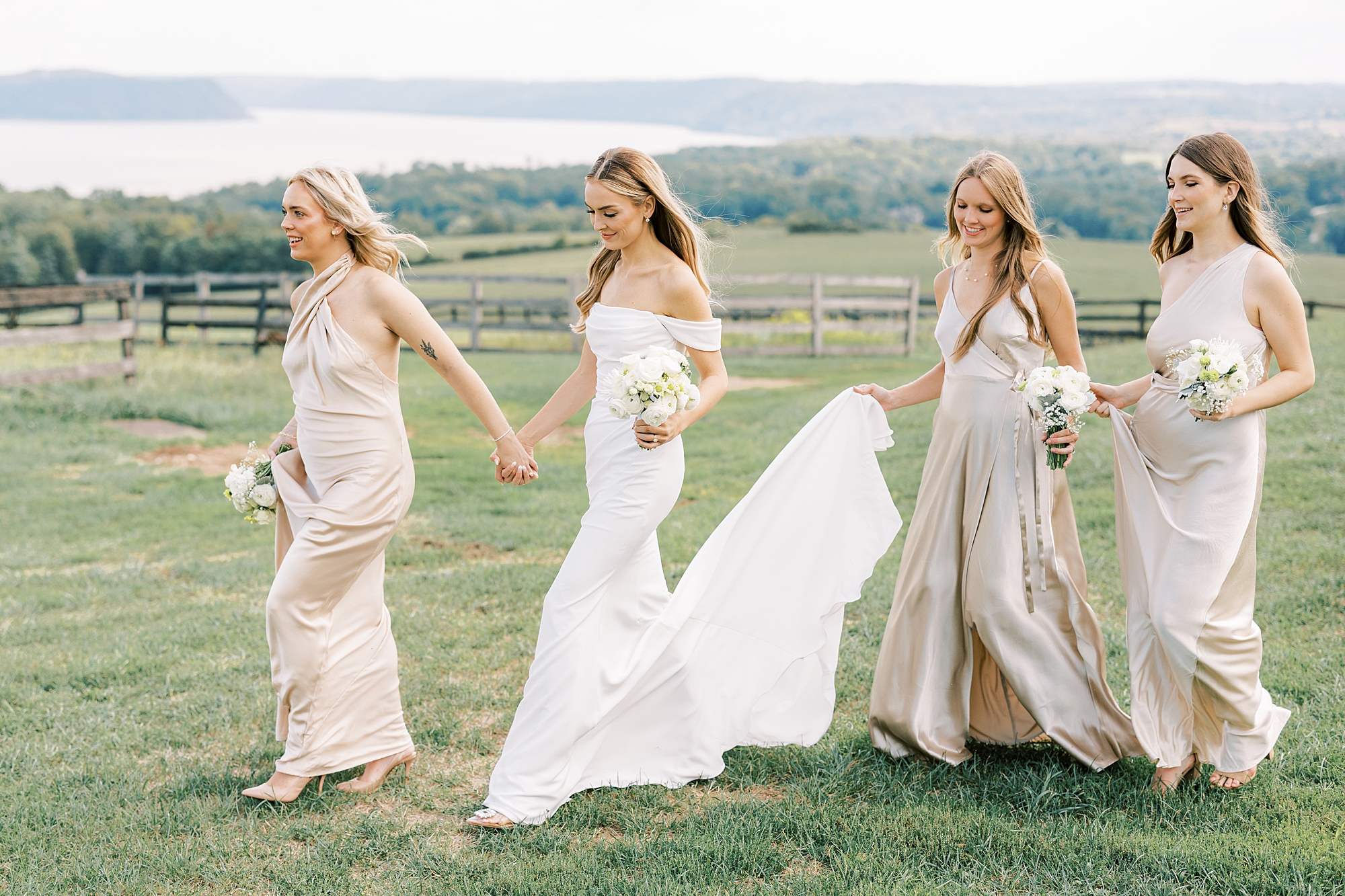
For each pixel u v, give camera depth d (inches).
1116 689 171.8
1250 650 133.0
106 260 3275.1
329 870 123.0
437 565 263.6
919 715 144.8
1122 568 143.3
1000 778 141.6
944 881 117.3
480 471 385.4
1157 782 137.5
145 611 232.4
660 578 154.3
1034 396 134.1
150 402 505.0
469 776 150.3
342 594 143.4
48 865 126.2
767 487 156.3
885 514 154.8
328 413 140.4
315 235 142.0
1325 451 329.1
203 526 315.0
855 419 156.2
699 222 150.5
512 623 214.2
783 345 808.9
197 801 141.3
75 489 362.3
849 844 124.4
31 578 259.6
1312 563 227.8
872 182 6466.5
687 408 144.1
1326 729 150.7
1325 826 125.3
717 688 152.6
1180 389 135.9
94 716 173.9
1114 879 116.0
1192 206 137.4
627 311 146.3
